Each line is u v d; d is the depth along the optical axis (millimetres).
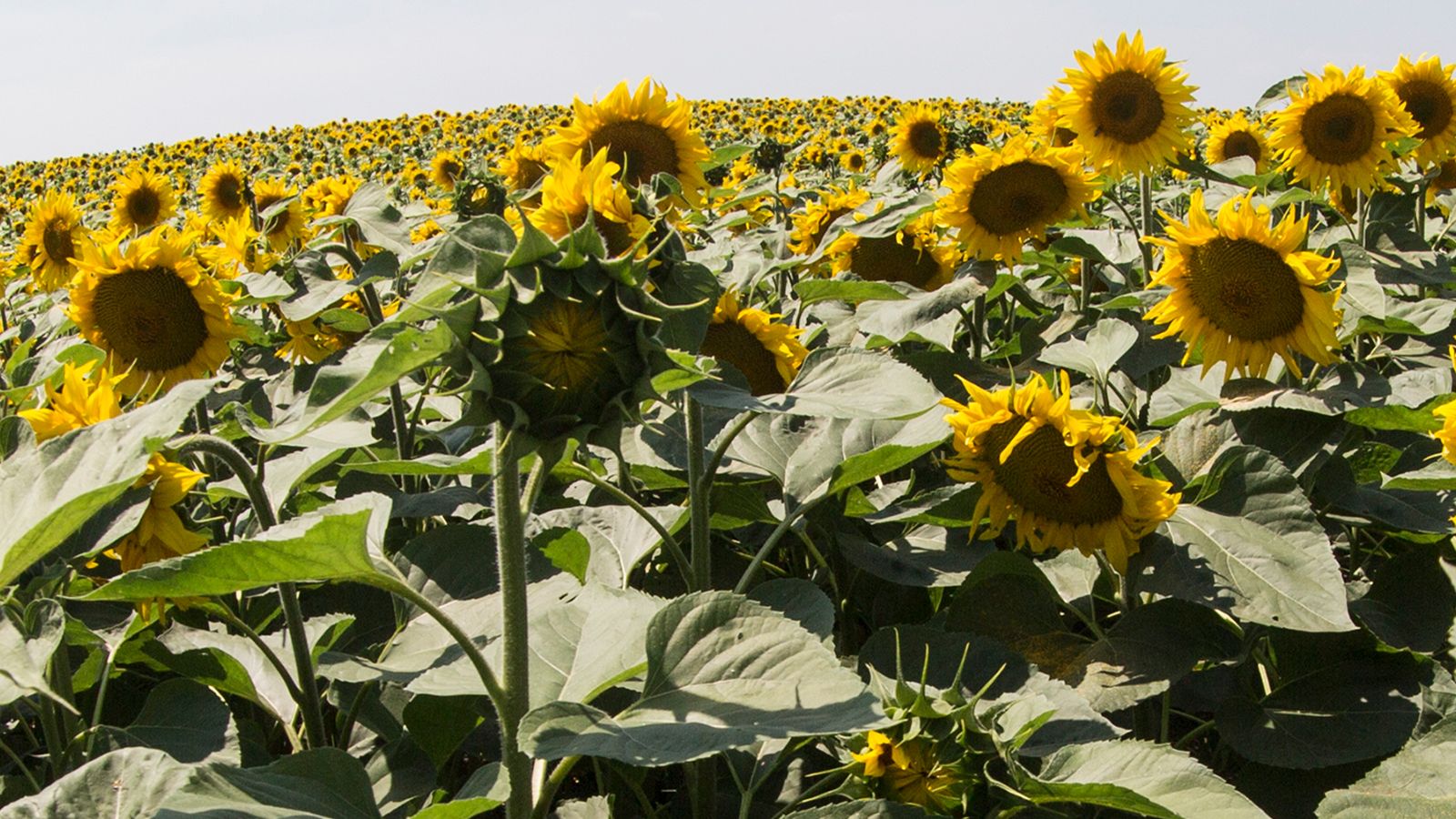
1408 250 7289
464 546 3557
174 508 3016
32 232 7750
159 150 35688
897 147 10023
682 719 2164
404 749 3473
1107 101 6664
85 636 3152
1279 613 3367
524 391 1970
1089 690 3512
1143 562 3721
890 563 4160
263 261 6137
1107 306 5473
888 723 2025
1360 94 6910
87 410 2916
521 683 2363
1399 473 4695
